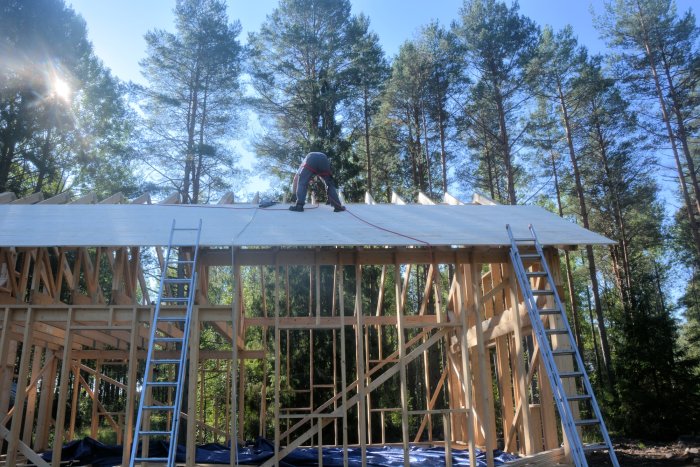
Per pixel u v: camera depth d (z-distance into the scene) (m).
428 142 21.48
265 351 9.91
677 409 13.72
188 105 18.75
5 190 15.83
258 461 6.91
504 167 21.83
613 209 21.11
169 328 8.11
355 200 16.92
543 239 6.69
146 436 6.01
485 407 6.38
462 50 19.23
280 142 20.58
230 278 24.69
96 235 6.43
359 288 6.63
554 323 6.46
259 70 19.86
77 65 18.11
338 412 6.25
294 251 6.79
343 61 21.03
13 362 7.89
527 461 6.17
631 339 14.85
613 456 4.56
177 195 8.95
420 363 16.81
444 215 7.91
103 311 6.19
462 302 6.76
